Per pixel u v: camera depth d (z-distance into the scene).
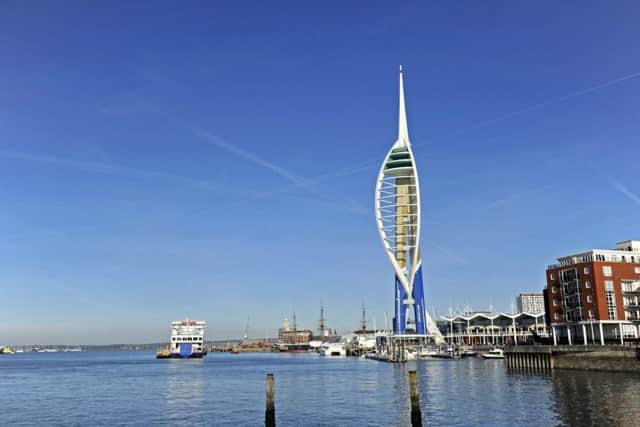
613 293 146.75
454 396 91.38
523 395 86.94
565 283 155.50
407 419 72.44
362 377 143.88
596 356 117.06
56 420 79.56
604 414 66.88
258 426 71.19
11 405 96.94
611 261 148.88
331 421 72.50
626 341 138.25
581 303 149.75
